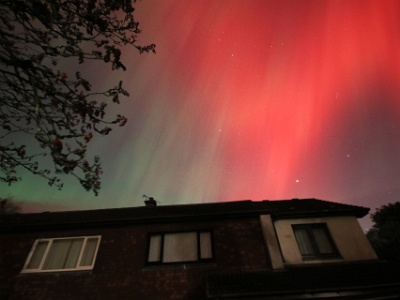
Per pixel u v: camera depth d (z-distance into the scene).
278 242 8.79
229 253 8.44
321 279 6.84
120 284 7.85
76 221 9.30
